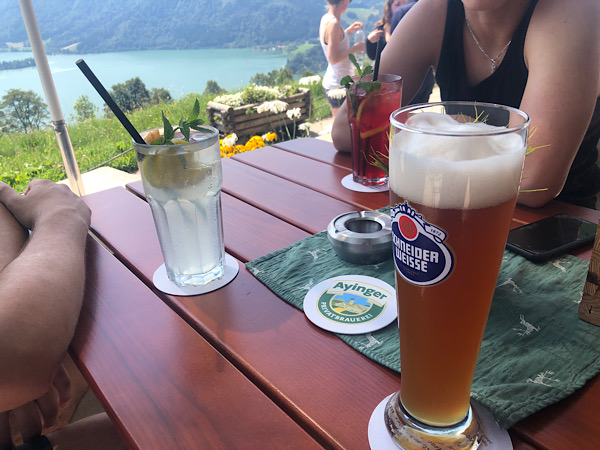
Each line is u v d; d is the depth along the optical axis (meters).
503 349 0.65
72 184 2.47
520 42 1.40
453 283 0.42
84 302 0.82
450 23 1.56
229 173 1.45
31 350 0.63
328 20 4.09
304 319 0.75
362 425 0.54
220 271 0.89
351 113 1.23
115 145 5.12
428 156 0.39
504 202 0.40
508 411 0.53
